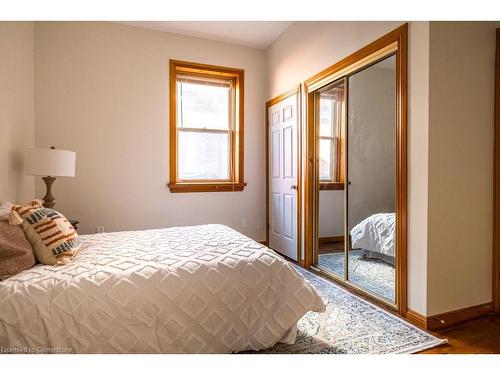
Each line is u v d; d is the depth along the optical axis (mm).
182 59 3738
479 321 2043
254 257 1707
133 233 2328
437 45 1927
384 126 2334
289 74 3574
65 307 1322
